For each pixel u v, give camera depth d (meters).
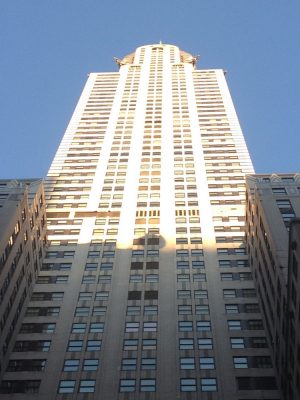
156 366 72.25
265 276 76.81
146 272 88.12
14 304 76.69
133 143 127.81
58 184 111.88
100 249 93.81
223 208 103.12
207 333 77.19
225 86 161.38
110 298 83.50
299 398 60.03
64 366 72.75
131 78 170.12
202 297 83.25
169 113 143.00
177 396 68.31
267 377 70.75
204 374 71.06
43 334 77.75
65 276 88.38
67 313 81.19
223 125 135.88
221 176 113.50
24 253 82.00
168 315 80.19
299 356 59.88
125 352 74.44
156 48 195.88
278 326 69.25
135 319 79.62
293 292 62.19
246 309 81.44
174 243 94.44
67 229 98.88
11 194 83.44
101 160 120.94
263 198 80.19
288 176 87.62
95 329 78.31
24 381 70.94
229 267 89.06
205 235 96.25
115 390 69.38
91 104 150.12
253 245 85.88
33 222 88.25
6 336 73.38
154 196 107.56
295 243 62.03
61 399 68.31
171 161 119.44
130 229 98.31
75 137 131.25
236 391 69.00
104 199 106.81
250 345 75.44
